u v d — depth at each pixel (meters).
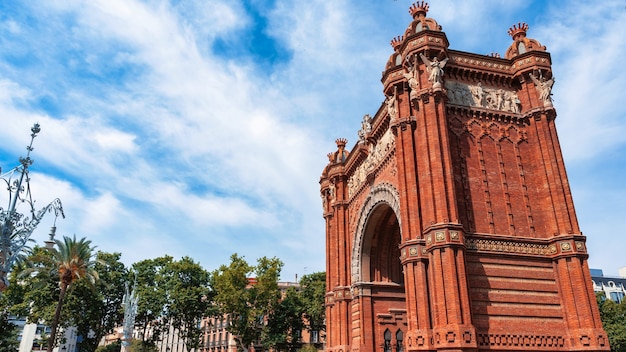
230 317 84.25
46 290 72.00
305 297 91.00
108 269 84.19
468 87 37.59
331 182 60.84
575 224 33.22
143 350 84.56
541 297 31.97
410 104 37.91
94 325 79.81
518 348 30.09
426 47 36.00
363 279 50.25
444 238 30.20
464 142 35.78
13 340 85.62
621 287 156.00
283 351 89.00
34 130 20.03
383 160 44.59
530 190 35.47
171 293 83.44
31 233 19.38
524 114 37.41
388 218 49.41
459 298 28.86
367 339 47.56
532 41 39.25
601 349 29.69
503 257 32.47
